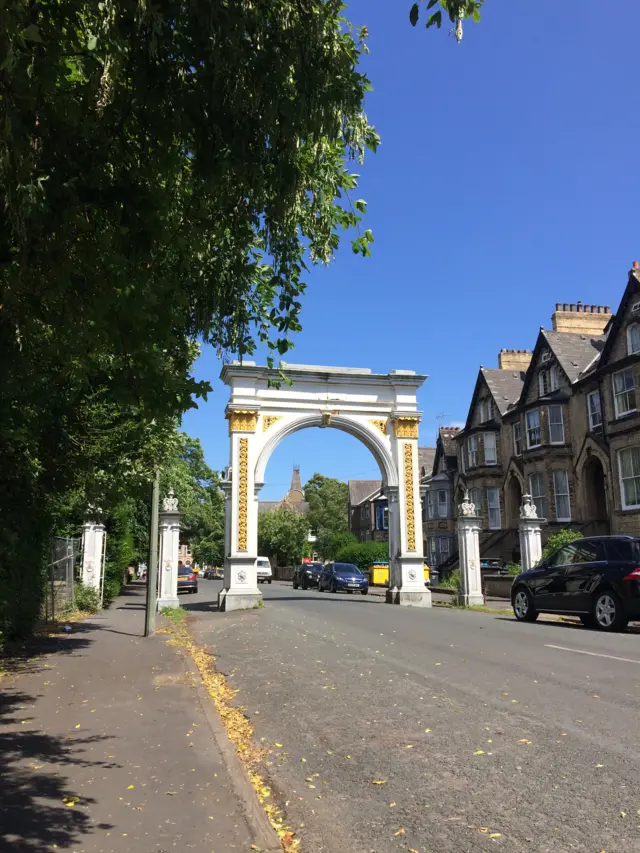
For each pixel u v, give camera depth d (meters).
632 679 8.54
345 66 5.22
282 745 6.26
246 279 6.95
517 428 35.50
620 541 14.14
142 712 7.09
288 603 23.05
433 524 44.50
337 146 6.56
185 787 4.92
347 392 23.64
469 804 4.75
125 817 4.38
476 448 38.44
